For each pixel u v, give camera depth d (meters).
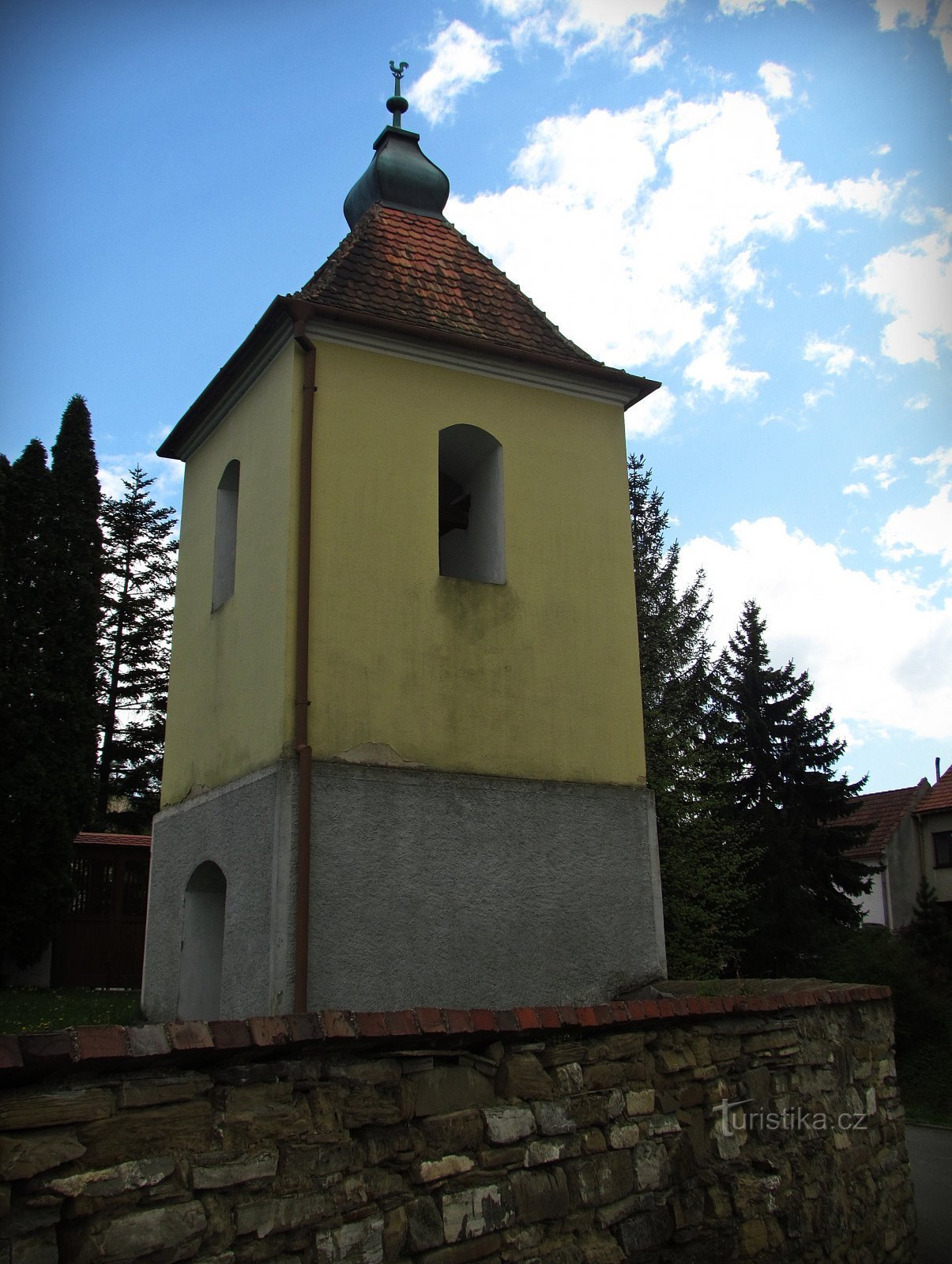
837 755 26.80
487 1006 8.22
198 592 10.70
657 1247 5.43
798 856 24.77
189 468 11.64
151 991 10.15
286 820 7.86
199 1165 3.84
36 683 18.75
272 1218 3.98
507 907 8.52
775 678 27.34
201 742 9.86
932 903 27.42
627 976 8.91
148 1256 3.63
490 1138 4.80
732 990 8.34
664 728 23.67
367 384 9.23
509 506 9.71
